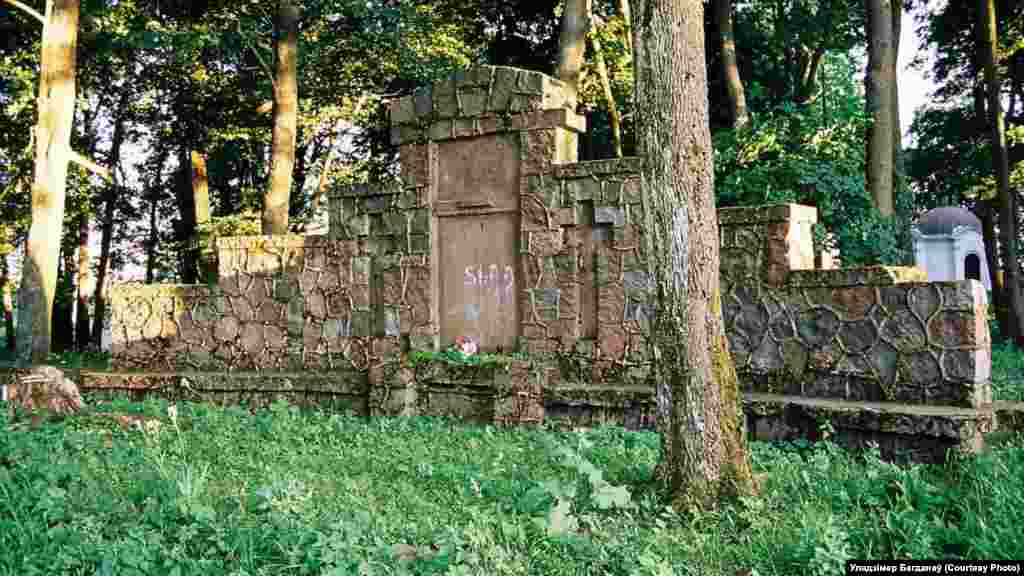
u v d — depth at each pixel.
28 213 24.31
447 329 12.29
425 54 20.95
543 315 11.41
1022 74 24.77
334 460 8.27
